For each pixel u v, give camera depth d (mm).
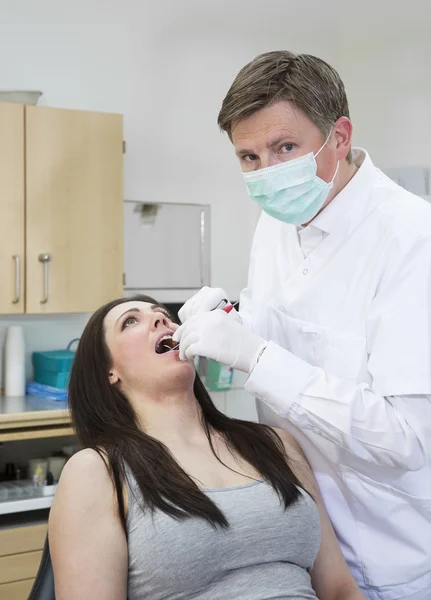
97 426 1749
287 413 1483
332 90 1491
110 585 1438
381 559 1640
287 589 1492
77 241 3344
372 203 1594
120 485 1512
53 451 3535
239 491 1566
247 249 4070
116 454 1547
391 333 1459
